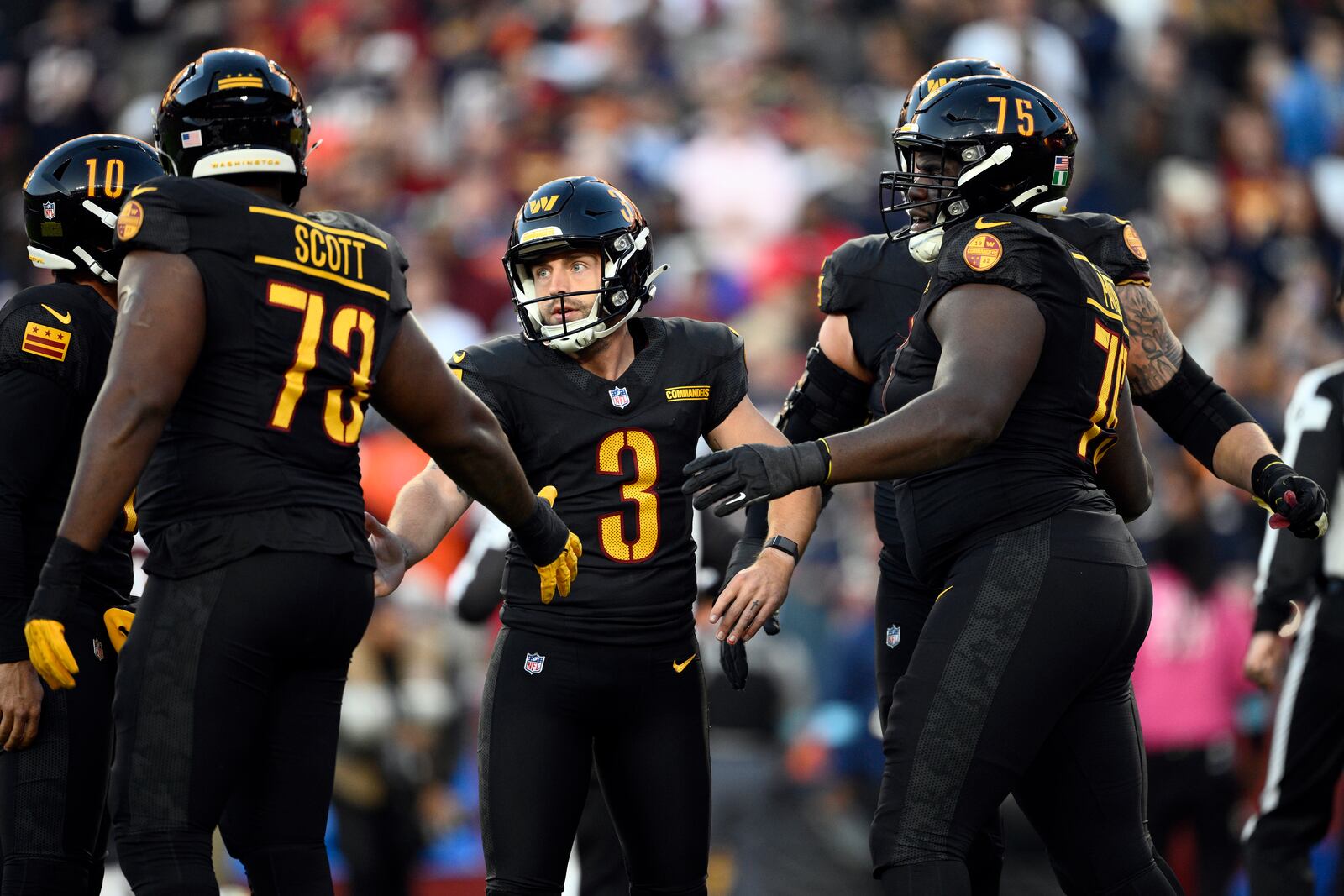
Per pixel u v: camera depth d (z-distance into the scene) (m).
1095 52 46.88
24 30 48.41
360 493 11.34
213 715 10.54
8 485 11.77
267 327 10.65
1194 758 22.80
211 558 10.59
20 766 11.83
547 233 13.11
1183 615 22.95
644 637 13.11
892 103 44.56
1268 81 48.72
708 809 13.42
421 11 46.12
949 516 12.02
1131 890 12.05
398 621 23.50
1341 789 23.09
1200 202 43.09
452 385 11.65
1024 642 11.54
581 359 13.54
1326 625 16.84
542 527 12.23
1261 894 16.81
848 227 39.41
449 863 24.28
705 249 38.72
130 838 10.51
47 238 12.41
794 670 26.06
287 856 11.10
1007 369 11.27
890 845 11.44
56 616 10.12
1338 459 17.12
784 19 45.44
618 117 41.31
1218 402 13.69
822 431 14.65
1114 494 13.21
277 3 47.34
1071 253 12.20
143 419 10.17
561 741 13.02
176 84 11.23
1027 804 12.42
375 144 41.16
